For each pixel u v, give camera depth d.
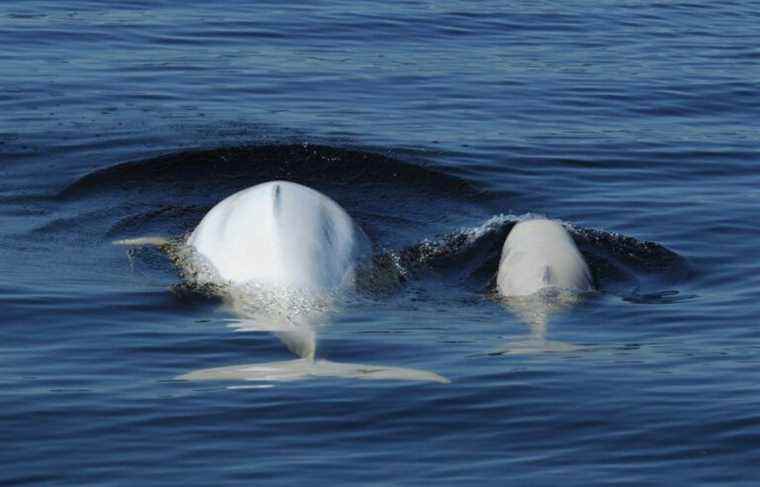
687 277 66.44
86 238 69.50
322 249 64.06
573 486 43.72
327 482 43.72
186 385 51.34
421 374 52.31
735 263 68.12
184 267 65.38
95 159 80.75
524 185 79.81
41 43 106.69
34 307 59.06
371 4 125.38
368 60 107.00
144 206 74.81
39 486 43.16
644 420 48.69
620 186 80.25
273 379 52.00
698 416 48.97
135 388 50.94
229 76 100.31
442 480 44.00
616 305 62.22
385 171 81.19
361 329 58.47
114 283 62.91
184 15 118.12
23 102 91.50
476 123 91.94
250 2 123.81
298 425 48.00
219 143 84.06
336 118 91.06
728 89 103.00
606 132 91.12
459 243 70.88
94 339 55.94
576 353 55.78
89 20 114.62
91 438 46.53
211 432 47.25
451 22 120.38
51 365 53.03
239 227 65.31
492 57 109.88
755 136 91.50
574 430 47.94
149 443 46.31
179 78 99.19
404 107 94.81
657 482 44.03
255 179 79.75
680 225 73.44
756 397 50.59
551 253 65.75
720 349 56.25
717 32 122.50
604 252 69.19
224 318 58.97
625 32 120.94
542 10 127.44
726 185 80.75
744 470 44.91
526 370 53.44
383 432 47.62
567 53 112.38
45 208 73.44
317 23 117.31
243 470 44.47
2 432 46.75
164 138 84.81
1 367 52.59
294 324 58.09
